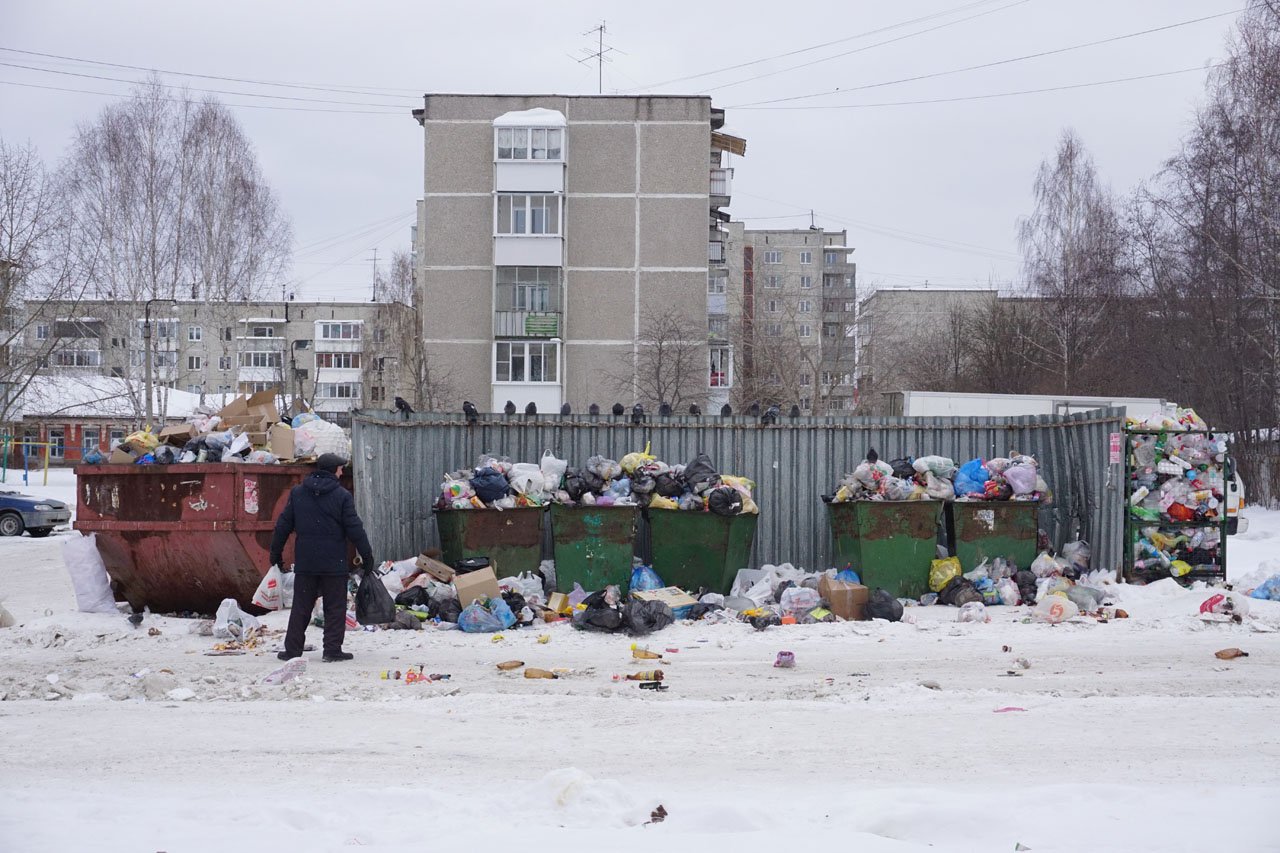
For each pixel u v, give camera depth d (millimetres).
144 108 43031
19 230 31344
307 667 8695
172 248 42688
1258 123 30422
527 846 4117
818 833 4309
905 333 96500
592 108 42469
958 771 5500
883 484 12445
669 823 4469
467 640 10039
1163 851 4098
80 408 62281
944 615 11578
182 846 4180
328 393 88438
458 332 42656
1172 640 9891
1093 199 47969
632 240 42406
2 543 23094
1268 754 5820
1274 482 33594
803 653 9352
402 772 5516
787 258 99250
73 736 6316
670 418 13805
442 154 42656
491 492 12102
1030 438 14195
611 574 12094
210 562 10977
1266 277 31312
